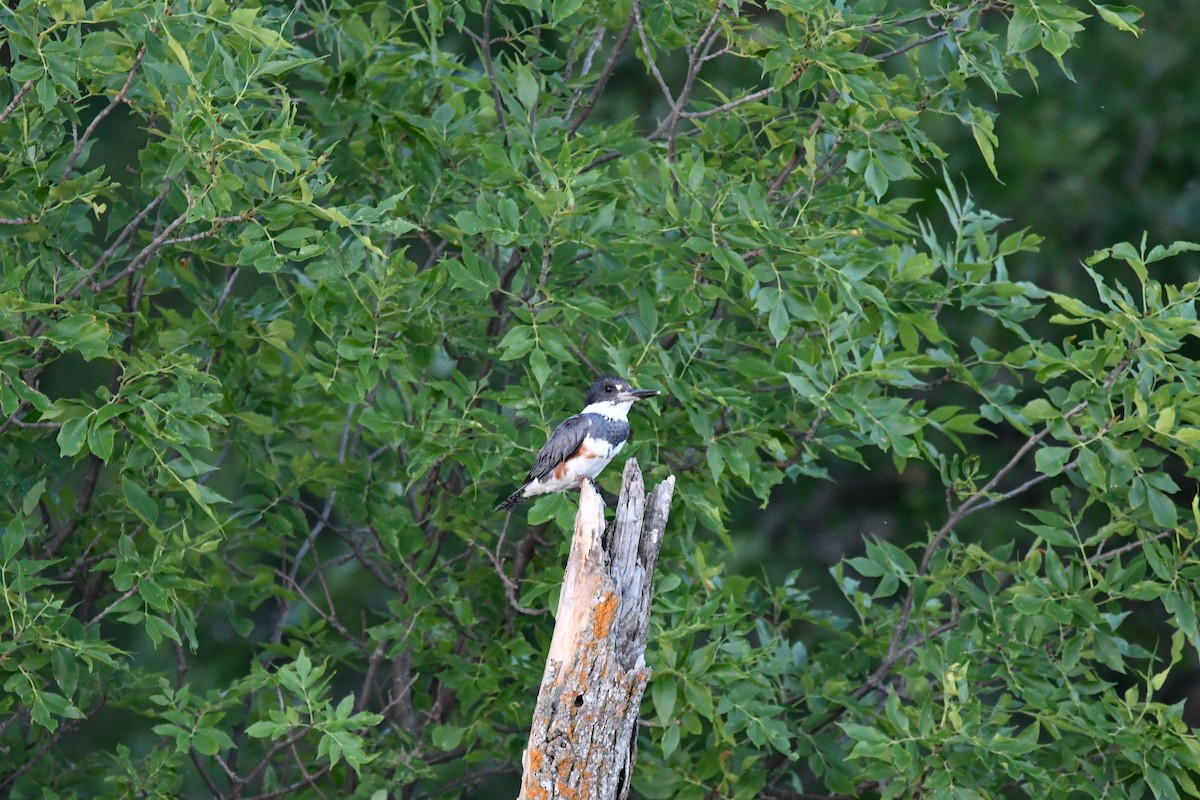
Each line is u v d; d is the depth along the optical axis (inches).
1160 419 408.5
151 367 402.3
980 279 478.3
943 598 615.8
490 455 434.0
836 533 855.7
